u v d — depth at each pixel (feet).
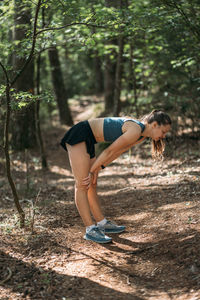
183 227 11.50
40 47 15.28
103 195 17.72
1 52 16.24
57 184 21.17
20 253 10.66
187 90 25.98
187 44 22.63
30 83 29.94
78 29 19.31
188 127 26.61
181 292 8.18
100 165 10.85
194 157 21.91
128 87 32.94
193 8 20.15
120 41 28.12
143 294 8.34
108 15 14.34
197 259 9.30
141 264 9.81
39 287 8.74
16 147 30.66
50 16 20.99
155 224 12.39
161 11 20.53
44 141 34.96
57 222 13.44
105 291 8.57
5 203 16.85
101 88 59.62
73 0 13.85
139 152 27.09
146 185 17.95
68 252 10.80
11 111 12.89
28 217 13.93
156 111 10.77
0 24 19.99
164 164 22.25
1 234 12.00
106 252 10.77
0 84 12.85
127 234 12.05
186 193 15.01
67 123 41.14
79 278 9.20
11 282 8.94
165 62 26.17
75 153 10.93
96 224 13.48
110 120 10.89
